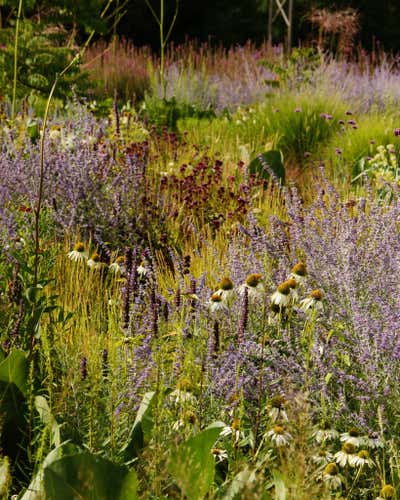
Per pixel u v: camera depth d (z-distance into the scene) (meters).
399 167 7.39
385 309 3.64
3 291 4.01
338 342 3.54
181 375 3.17
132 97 14.86
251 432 2.91
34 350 3.36
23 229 4.96
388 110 10.28
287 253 4.48
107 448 2.90
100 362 3.13
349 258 3.94
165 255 5.62
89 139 6.73
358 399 3.32
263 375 3.26
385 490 2.72
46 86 9.80
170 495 2.62
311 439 2.91
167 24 23.48
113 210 5.74
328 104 10.01
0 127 7.14
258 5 23.67
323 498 2.45
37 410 3.01
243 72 15.02
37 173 5.54
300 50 12.20
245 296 3.22
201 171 7.47
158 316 3.39
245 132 9.74
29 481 2.91
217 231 5.80
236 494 2.38
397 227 4.62
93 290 4.64
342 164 7.99
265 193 6.98
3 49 9.91
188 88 12.45
